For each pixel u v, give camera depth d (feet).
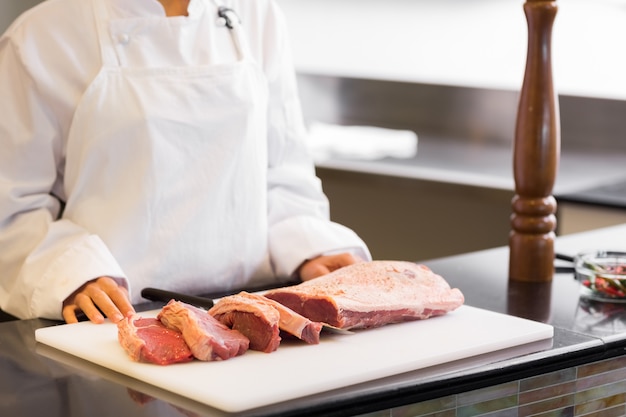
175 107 5.31
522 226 5.61
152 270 5.33
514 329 4.35
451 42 12.26
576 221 9.29
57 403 3.49
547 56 5.40
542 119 5.48
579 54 11.41
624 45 10.93
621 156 11.17
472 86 12.35
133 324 4.01
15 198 5.26
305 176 6.09
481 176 10.11
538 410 4.08
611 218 9.00
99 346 4.08
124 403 3.47
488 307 5.01
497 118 12.28
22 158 5.31
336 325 4.16
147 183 5.25
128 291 4.95
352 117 13.69
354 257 5.58
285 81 5.98
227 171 5.46
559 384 4.13
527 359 4.03
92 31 5.31
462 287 5.46
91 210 5.29
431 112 12.93
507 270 5.91
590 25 11.20
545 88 5.43
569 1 11.33
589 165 10.68
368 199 11.04
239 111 5.49
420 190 10.19
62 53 5.27
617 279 5.09
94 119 5.23
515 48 11.69
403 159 11.25
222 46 5.62
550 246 5.62
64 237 5.16
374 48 13.00
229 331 3.97
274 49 5.90
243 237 5.60
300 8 13.02
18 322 4.71
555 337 4.38
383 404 3.62
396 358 3.87
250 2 5.84
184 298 4.75
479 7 11.82
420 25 12.44
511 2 11.51
